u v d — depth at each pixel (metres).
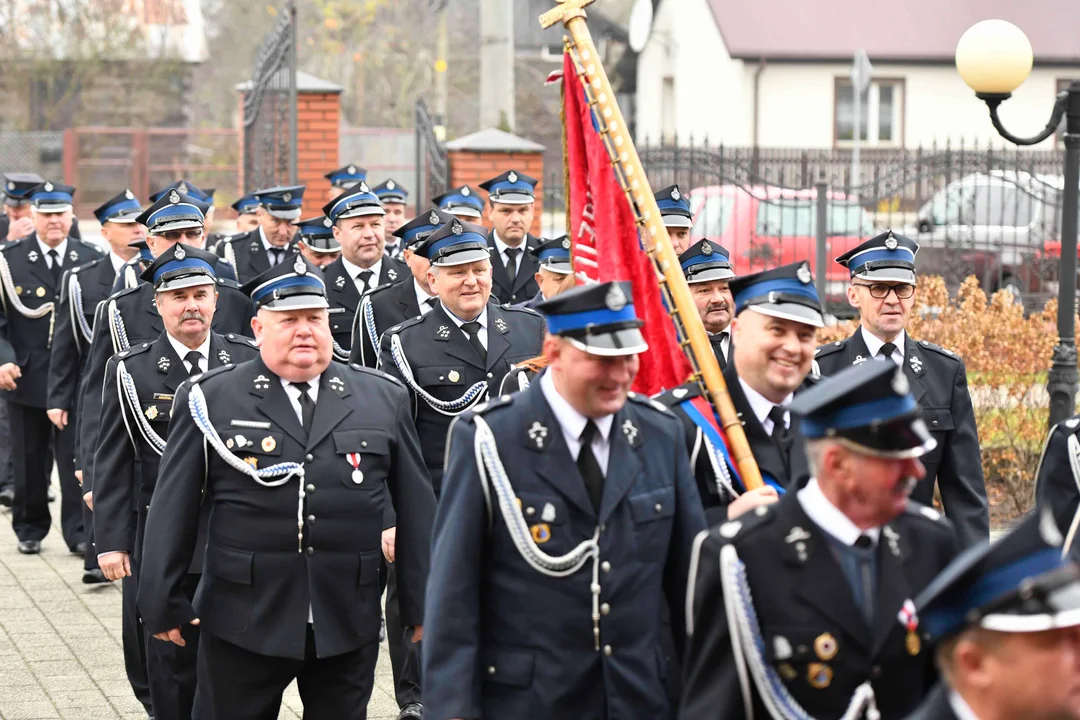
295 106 16.48
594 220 5.23
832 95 34.28
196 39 36.84
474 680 4.16
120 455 6.62
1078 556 4.86
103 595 9.13
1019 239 20.06
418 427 7.47
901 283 6.45
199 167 33.34
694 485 4.53
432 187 18.94
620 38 41.25
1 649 7.96
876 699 3.54
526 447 4.30
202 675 5.41
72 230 13.35
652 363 5.14
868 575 3.56
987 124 34.66
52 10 35.72
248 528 5.30
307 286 5.37
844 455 3.43
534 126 42.59
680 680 4.56
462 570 4.24
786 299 4.80
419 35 44.16
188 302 6.69
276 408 5.38
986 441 10.95
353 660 5.45
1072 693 2.56
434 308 7.62
